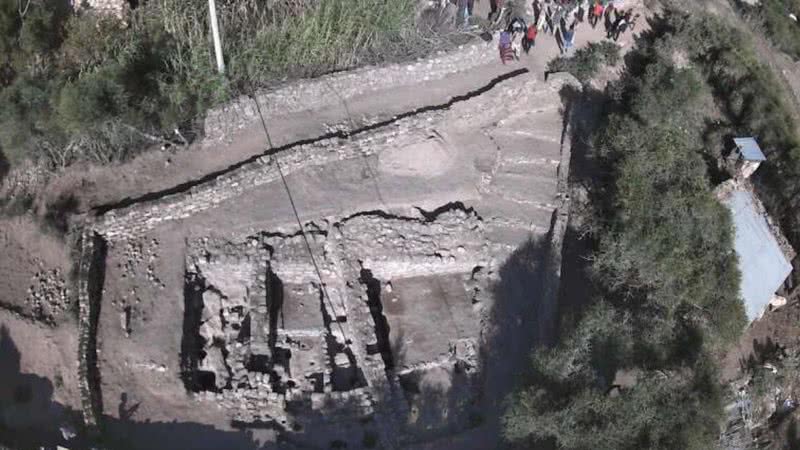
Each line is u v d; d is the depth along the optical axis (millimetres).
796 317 31828
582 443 19500
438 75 30234
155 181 25156
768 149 36719
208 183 24938
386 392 22734
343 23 28656
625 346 22688
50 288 22406
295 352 23594
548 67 32094
